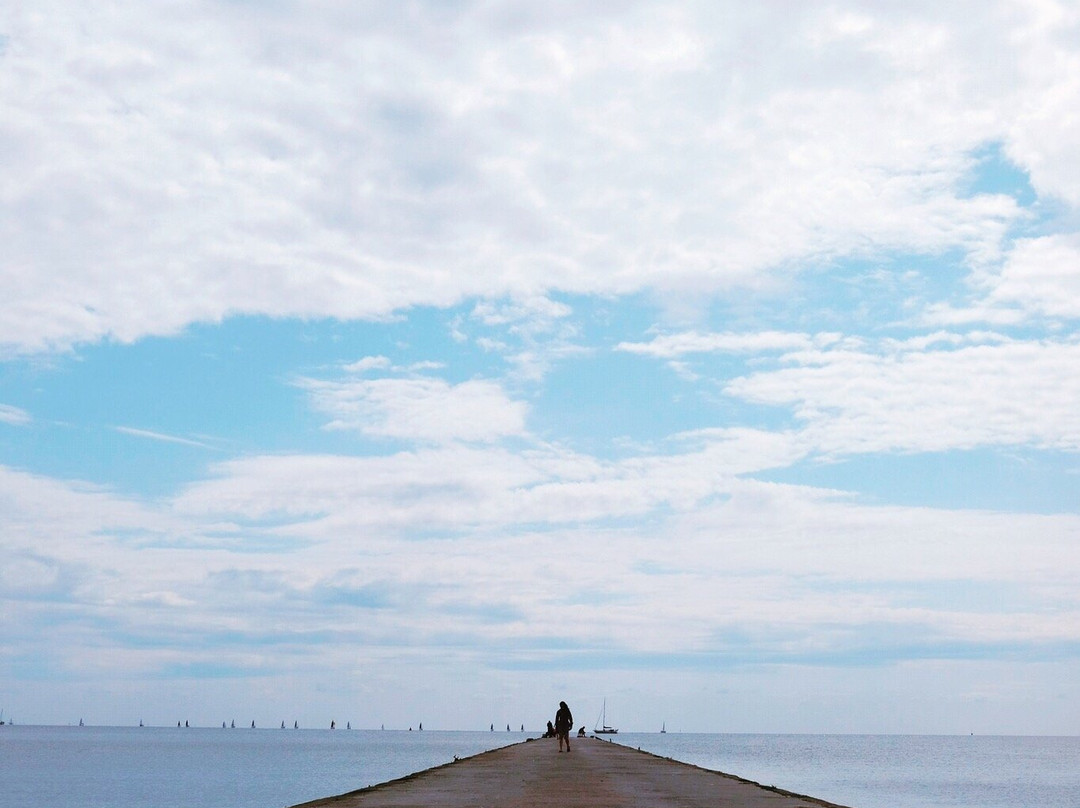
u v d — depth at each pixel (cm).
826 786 10281
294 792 9569
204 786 10475
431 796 2411
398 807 2108
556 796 2409
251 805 8175
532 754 5075
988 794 10188
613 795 2447
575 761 4297
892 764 19325
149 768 14938
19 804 8488
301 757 19238
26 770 14400
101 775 12975
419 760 17438
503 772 3453
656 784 2864
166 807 7994
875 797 9131
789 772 13338
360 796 2423
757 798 2381
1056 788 11675
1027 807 8381
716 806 2148
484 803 2209
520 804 2184
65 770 14388
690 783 2920
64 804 8438
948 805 8219
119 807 8019
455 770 3572
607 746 6656
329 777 11944
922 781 12412
